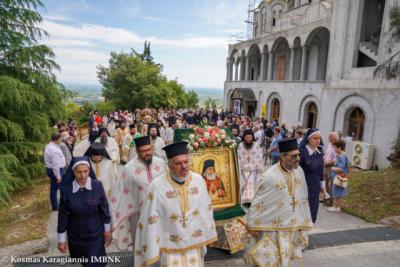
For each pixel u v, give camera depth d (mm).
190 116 23328
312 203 5008
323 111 17312
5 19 9336
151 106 39219
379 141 13750
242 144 7613
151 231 3150
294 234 4281
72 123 18328
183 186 3295
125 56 40094
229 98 33500
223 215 4344
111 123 21297
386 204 7379
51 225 6230
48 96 10164
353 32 15453
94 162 5816
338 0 16172
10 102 8766
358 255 4984
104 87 41000
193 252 3326
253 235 4301
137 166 4461
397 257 4949
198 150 4480
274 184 3977
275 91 24391
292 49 23422
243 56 31375
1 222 6414
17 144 9289
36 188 9516
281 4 30828
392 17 10094
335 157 8047
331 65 16781
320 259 4828
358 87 14938
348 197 8273
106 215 3809
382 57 13633
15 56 9500
